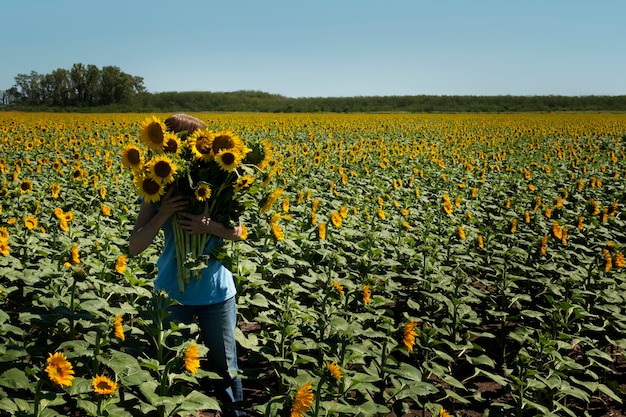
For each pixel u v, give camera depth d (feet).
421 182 45.44
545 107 273.33
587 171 55.67
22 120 129.18
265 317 16.05
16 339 15.66
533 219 33.01
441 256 25.26
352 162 54.39
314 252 23.39
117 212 29.66
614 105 279.28
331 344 14.51
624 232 32.24
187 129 12.07
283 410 10.52
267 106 277.85
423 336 15.80
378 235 26.09
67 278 16.46
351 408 11.51
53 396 10.11
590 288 21.38
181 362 11.31
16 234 22.58
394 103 296.71
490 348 18.88
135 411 10.51
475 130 116.06
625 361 18.48
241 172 11.66
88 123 111.86
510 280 21.31
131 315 18.22
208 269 11.85
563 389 13.92
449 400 15.53
